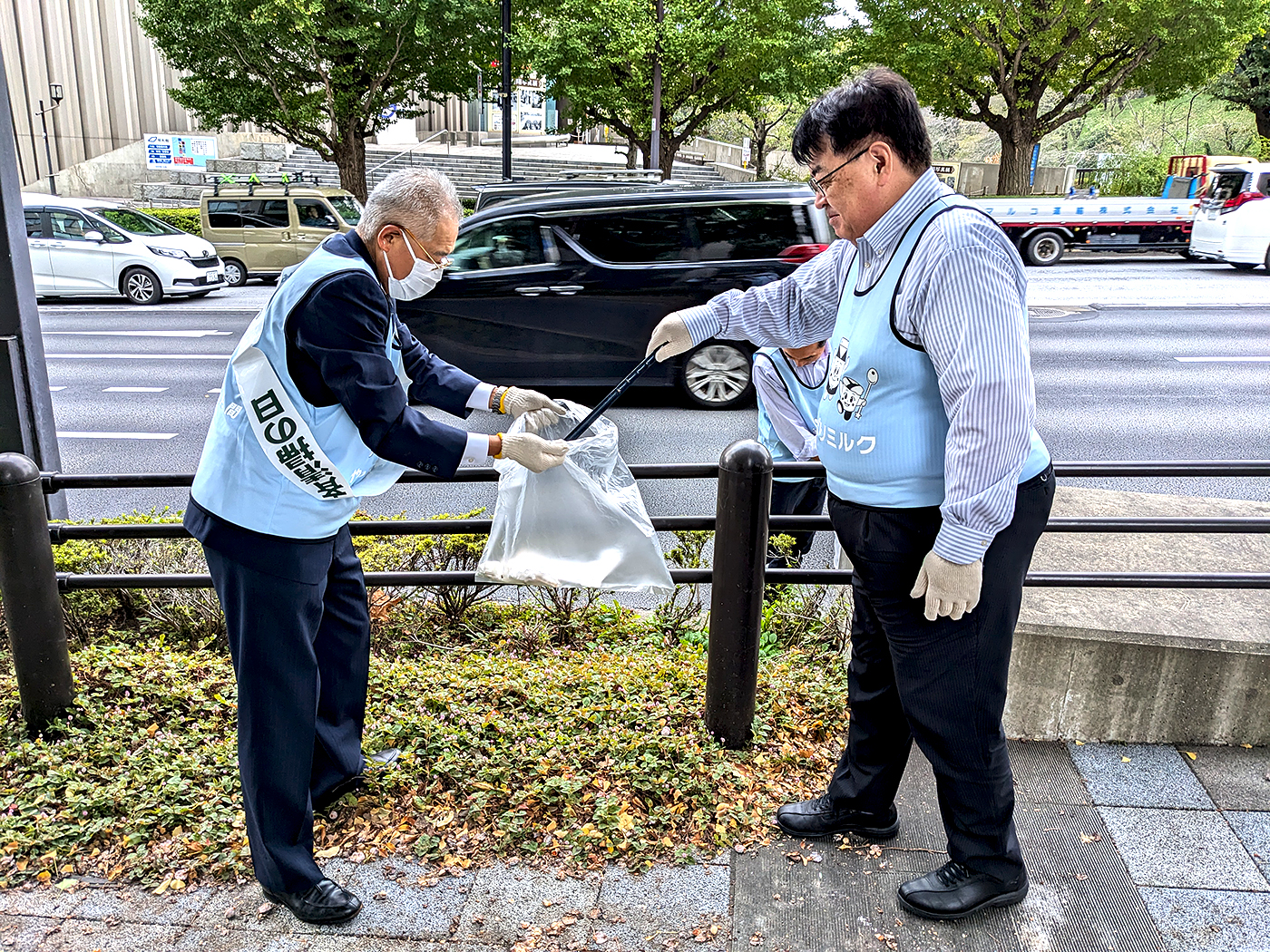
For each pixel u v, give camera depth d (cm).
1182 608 312
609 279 805
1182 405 877
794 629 401
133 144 3083
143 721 316
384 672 345
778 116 3125
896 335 200
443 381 262
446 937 230
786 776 289
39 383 485
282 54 1986
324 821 271
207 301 1609
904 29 2283
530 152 3316
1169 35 2191
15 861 254
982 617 208
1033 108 2409
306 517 223
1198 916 235
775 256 804
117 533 324
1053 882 246
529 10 2114
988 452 186
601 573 265
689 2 1944
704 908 238
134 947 227
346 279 208
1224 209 1788
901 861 254
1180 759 298
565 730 304
